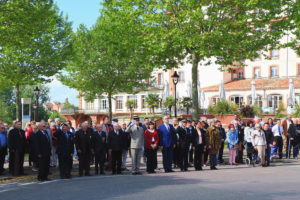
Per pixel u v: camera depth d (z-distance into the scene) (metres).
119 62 35.66
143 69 35.97
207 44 21.05
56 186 10.56
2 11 18.75
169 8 21.73
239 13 21.98
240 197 8.03
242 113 30.94
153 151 13.98
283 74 55.31
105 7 23.92
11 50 27.70
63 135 12.62
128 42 23.09
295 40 25.31
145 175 13.07
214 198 7.95
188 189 9.30
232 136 16.92
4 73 27.56
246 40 20.81
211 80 58.75
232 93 54.16
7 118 76.56
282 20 21.55
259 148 15.79
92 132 13.64
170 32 20.86
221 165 16.69
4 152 14.32
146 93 63.66
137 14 22.28
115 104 66.19
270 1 20.95
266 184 10.03
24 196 8.99
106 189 9.58
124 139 13.80
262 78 56.69
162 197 8.16
